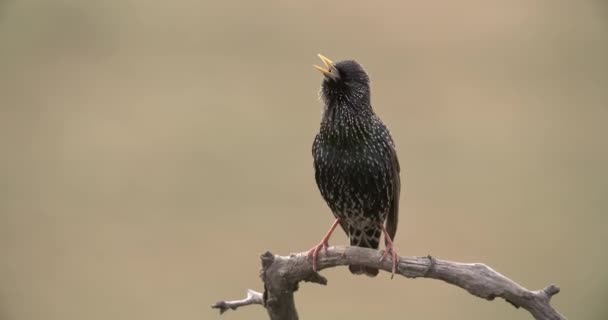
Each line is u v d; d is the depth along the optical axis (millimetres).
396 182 10766
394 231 11062
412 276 8484
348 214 10828
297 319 9312
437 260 8406
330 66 10469
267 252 8812
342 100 10344
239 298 18250
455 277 8211
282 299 9016
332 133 10359
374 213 10719
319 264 8875
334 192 10641
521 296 7902
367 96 10531
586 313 18547
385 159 10469
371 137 10367
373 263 8703
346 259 8828
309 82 19672
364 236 11258
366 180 10391
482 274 8078
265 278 8867
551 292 7887
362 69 10578
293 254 8969
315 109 19469
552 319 7844
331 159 10430
